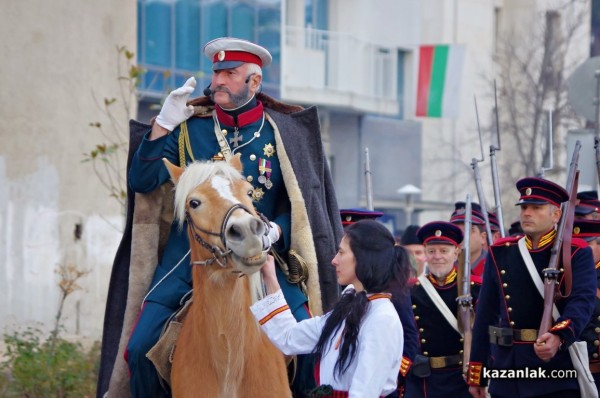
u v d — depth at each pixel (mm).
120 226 16703
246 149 8125
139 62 22641
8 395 11305
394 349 6555
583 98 12812
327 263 8242
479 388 9258
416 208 31125
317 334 6895
